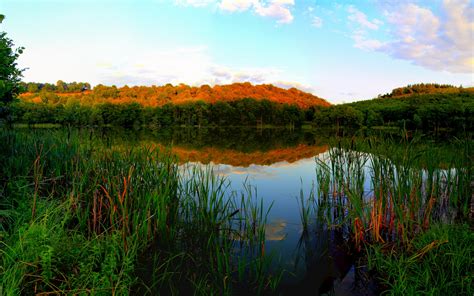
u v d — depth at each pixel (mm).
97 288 3422
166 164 7000
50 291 3359
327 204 7133
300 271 4715
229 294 4129
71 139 7316
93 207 5328
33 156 6914
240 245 5613
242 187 10023
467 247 4203
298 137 46062
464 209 6328
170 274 4570
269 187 10078
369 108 99062
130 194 5676
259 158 18625
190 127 94438
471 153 7484
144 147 7430
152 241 5578
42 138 7750
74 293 3271
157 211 5816
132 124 91562
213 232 5773
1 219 4281
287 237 5980
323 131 74250
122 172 6164
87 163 6234
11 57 11984
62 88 142625
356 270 4703
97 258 3947
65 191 5934
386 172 6055
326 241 5762
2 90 10461
